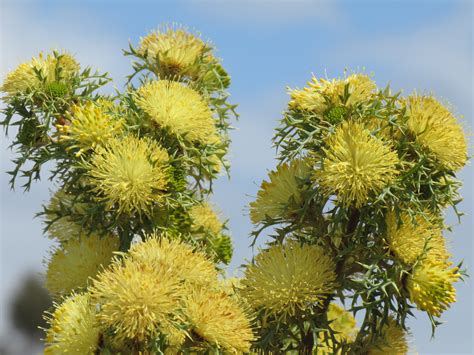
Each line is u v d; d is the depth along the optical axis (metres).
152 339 4.04
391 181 4.47
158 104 5.11
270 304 4.70
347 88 4.71
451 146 4.68
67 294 5.09
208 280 4.51
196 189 5.51
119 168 4.77
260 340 4.86
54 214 5.54
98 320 4.20
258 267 4.80
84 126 4.95
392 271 4.58
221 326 4.22
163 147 5.14
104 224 5.18
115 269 4.18
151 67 5.81
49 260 5.34
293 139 4.78
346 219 4.73
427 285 4.49
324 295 4.83
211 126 5.31
